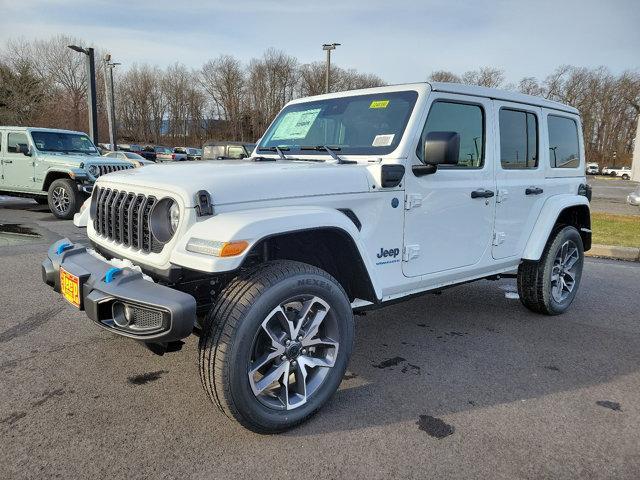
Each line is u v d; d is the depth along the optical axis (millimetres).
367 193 3049
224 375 2398
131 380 3258
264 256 2844
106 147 36938
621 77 65500
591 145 67625
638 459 2539
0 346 3742
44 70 46375
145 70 70250
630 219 12547
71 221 10383
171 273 2529
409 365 3633
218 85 68562
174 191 2531
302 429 2754
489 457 2531
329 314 2791
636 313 4957
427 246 3453
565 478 2385
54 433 2650
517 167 4195
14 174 11391
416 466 2451
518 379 3432
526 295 4703
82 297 2668
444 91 3436
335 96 3836
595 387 3332
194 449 2541
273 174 2748
